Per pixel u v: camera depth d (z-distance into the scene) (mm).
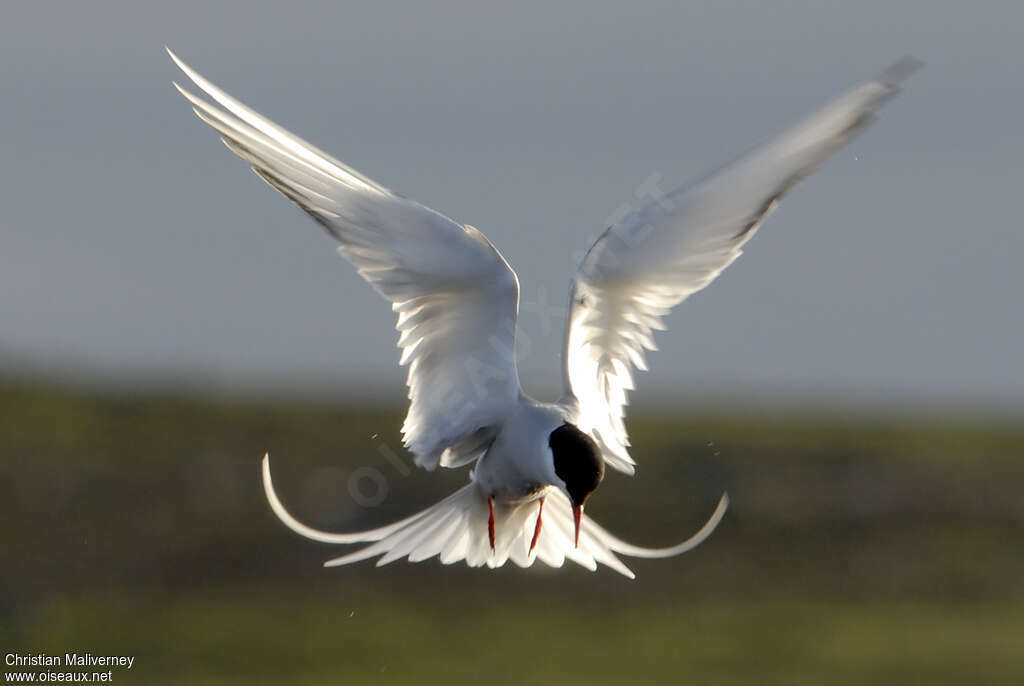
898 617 18344
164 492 19531
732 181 7074
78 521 18625
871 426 24797
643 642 17094
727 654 16734
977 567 19984
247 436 21266
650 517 20406
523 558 7758
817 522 20828
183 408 22141
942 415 27828
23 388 22344
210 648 16078
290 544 18875
